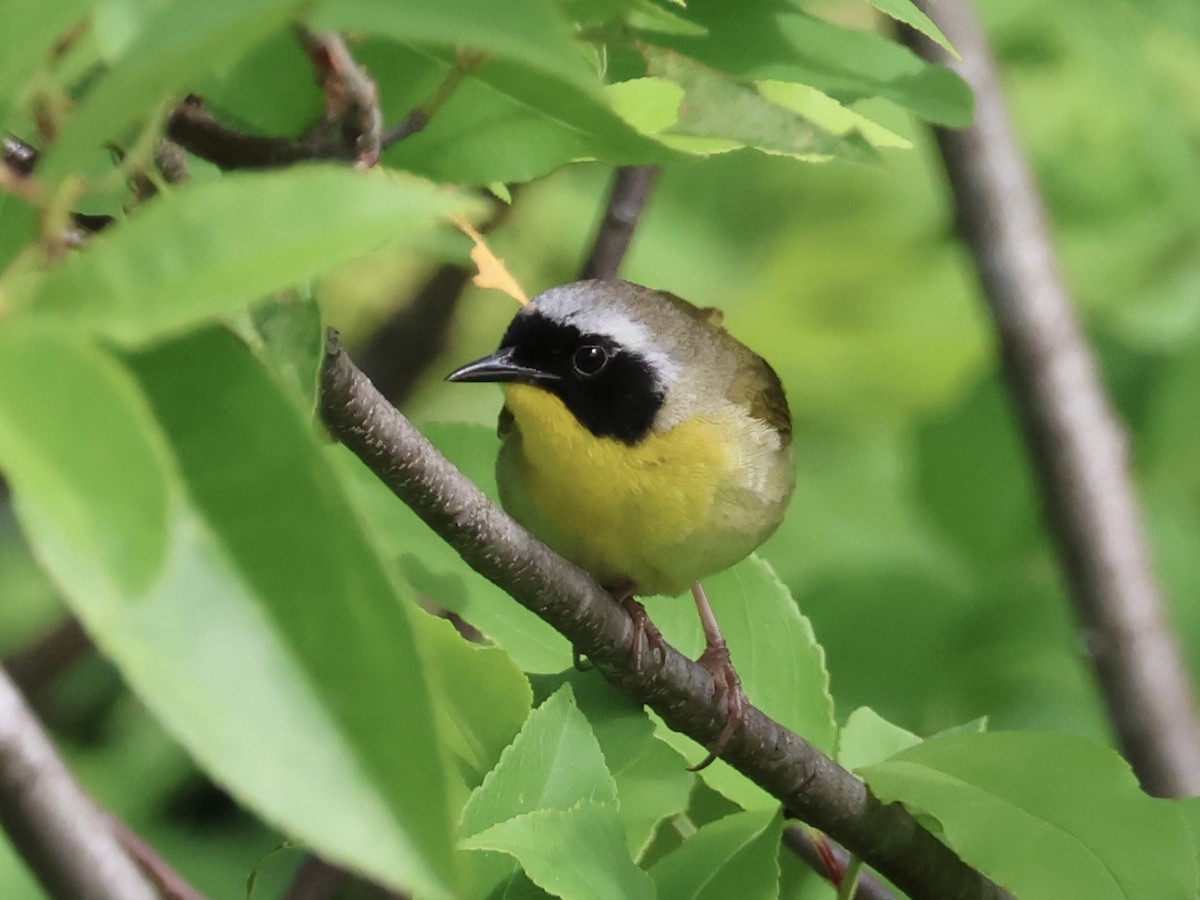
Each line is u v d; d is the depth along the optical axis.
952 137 2.64
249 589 1.92
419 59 2.48
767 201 2.72
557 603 2.51
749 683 2.55
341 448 2.53
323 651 1.90
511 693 2.51
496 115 2.48
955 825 2.50
